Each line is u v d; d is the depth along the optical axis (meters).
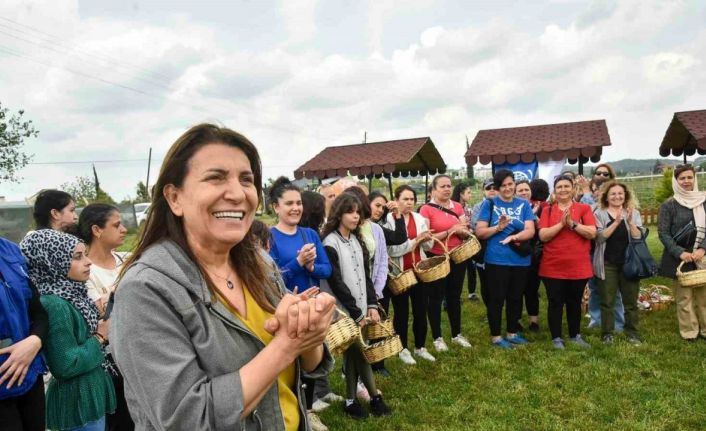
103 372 2.62
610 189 5.55
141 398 1.09
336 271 3.95
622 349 5.34
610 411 4.00
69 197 3.46
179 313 1.14
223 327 1.20
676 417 3.85
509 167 9.17
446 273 5.05
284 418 1.35
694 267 5.56
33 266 2.51
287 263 3.76
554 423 3.83
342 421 3.96
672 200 5.66
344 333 3.12
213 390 1.06
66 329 2.38
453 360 5.24
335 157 11.32
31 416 2.26
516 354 5.36
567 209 5.31
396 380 4.76
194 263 1.24
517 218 5.52
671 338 5.68
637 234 5.49
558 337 5.57
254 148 1.36
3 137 17.62
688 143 10.02
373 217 5.13
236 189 1.25
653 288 7.62
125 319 1.10
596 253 5.64
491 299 5.65
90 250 3.22
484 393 4.41
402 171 13.62
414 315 5.29
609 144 8.45
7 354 2.10
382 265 4.71
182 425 1.03
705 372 4.67
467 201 8.07
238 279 1.40
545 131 9.67
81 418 2.46
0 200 14.24
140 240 1.29
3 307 2.11
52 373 2.36
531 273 6.19
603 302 5.67
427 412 4.08
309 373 1.50
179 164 1.25
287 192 3.92
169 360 1.08
